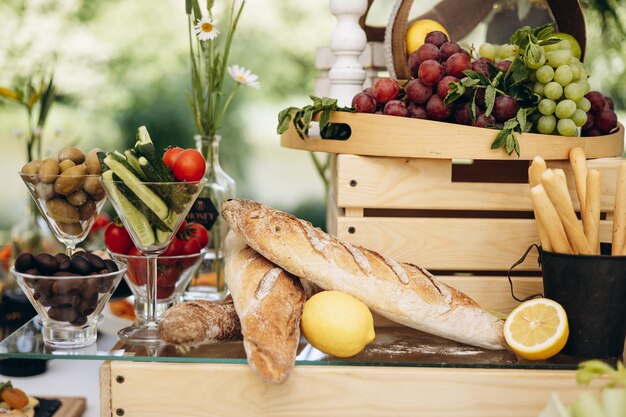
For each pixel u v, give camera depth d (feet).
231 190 5.29
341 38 4.85
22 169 4.22
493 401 3.66
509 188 4.43
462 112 4.25
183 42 16.88
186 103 16.94
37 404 4.38
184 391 3.66
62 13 16.24
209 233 5.20
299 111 4.41
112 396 3.66
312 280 3.85
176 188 3.83
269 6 17.08
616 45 12.42
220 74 5.32
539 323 3.74
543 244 3.94
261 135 17.26
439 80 4.22
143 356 3.69
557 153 4.23
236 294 3.80
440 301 3.83
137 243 4.01
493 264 4.45
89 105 16.61
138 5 16.69
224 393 3.66
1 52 15.70
